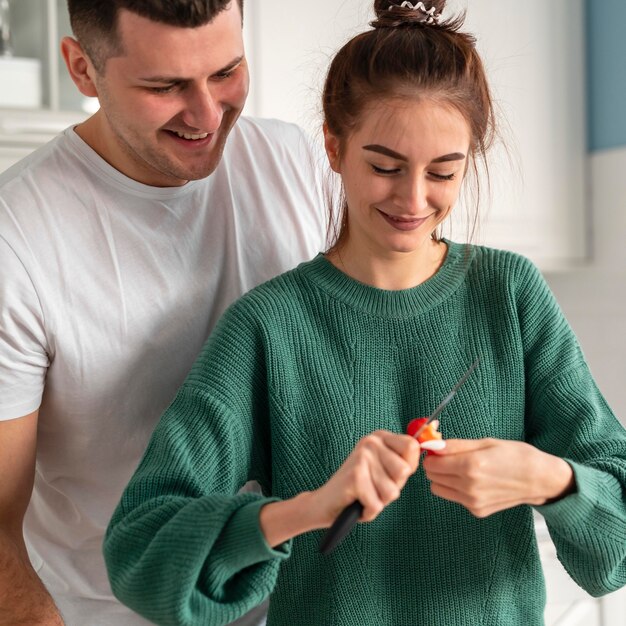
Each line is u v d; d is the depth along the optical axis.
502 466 0.89
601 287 2.33
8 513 1.14
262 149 1.29
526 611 1.06
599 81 2.29
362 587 1.02
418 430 0.88
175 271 1.19
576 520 0.94
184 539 0.88
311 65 2.01
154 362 1.18
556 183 2.29
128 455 1.20
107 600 1.25
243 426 1.03
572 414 1.04
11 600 1.11
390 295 1.05
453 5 2.12
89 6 1.01
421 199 0.96
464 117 0.97
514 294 1.07
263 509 0.87
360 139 0.98
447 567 1.03
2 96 1.88
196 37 0.99
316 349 1.05
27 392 1.12
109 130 1.13
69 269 1.13
